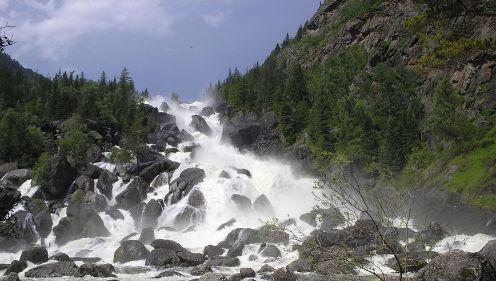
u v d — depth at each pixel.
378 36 120.50
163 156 88.44
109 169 78.06
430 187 58.50
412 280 19.91
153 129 104.62
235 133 100.94
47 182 68.62
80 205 60.56
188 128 115.44
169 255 39.47
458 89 74.75
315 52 147.12
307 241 14.09
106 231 57.41
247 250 42.81
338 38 138.12
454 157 60.31
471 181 52.84
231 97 127.56
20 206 63.03
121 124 103.25
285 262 37.91
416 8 106.69
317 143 82.00
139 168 76.12
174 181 69.38
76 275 34.75
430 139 70.00
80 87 127.50
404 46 99.88
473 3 66.25
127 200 66.25
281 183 73.81
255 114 110.25
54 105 106.94
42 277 34.53
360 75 106.69
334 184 13.74
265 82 130.38
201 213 62.16
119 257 41.88
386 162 67.38
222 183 69.81
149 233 51.59
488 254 23.70
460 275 19.72
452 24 67.81
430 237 39.28
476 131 64.44
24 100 116.94
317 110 91.62
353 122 82.06
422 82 86.69
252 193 71.56
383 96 89.06
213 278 30.36
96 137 93.62
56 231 56.03
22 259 39.84
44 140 89.38
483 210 47.69
